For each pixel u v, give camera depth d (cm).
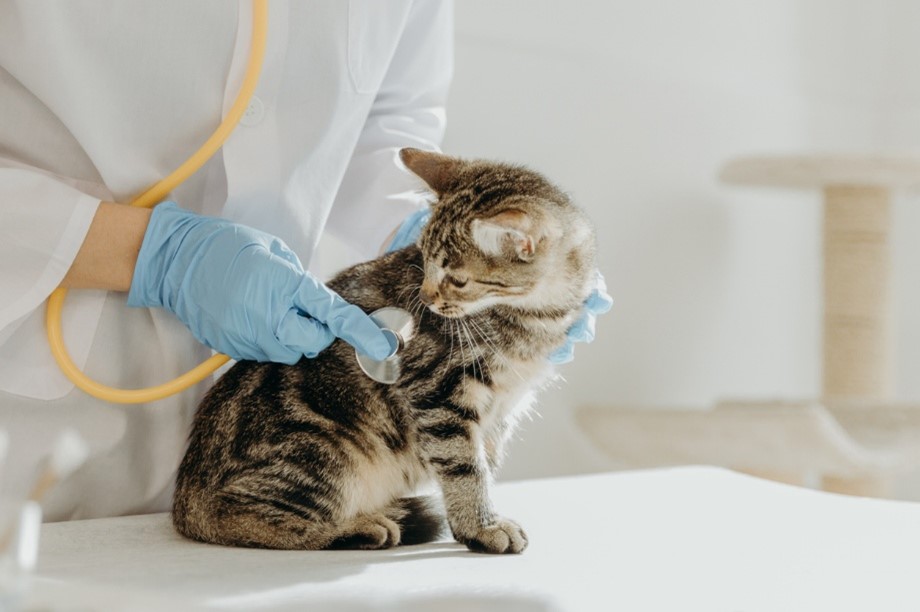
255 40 154
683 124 390
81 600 77
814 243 445
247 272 146
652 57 379
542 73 343
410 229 190
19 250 144
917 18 471
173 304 154
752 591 107
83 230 147
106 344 161
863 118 465
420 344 155
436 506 158
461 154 324
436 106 210
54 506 159
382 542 143
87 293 158
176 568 118
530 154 342
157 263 151
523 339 160
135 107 156
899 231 469
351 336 144
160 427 168
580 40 354
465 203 164
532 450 346
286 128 167
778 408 304
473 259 156
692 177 395
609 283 371
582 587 107
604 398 371
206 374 156
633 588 107
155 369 167
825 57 449
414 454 160
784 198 431
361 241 198
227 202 164
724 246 409
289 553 136
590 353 365
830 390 378
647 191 379
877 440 326
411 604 98
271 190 166
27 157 157
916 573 117
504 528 138
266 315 146
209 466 150
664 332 390
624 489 179
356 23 167
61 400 157
